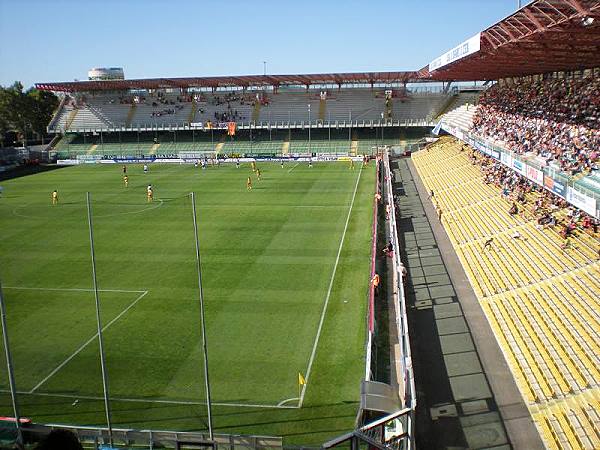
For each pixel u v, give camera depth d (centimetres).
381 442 1573
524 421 1903
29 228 4844
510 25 3341
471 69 5769
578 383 2002
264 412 2031
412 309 2886
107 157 9850
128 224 4922
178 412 2056
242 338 2622
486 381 2161
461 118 7806
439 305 2916
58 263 3828
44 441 546
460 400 2045
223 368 2355
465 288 3131
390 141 10119
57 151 10738
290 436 1881
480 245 3734
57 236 4544
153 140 10981
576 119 4409
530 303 2694
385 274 3431
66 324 2831
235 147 10312
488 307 2820
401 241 4175
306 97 11350
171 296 3169
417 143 9644
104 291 3272
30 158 9994
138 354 2498
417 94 11006
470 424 1903
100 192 6612
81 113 11600
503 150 4450
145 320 2853
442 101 10750
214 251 4028
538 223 3572
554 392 2002
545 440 1798
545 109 5241
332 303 3008
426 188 6297
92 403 2133
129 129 10762
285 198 6006
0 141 12125
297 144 10238
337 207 5478
